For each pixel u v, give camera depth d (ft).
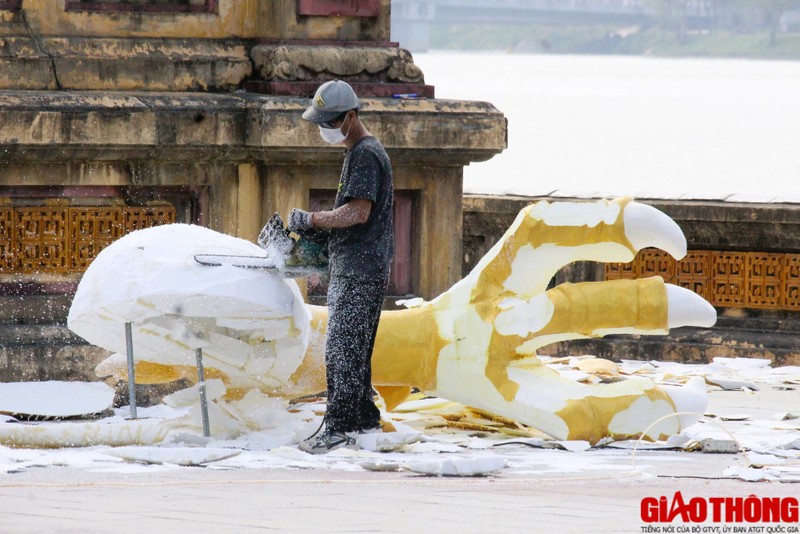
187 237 76.38
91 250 95.86
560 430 79.20
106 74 96.48
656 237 80.89
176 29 98.94
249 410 78.74
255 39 101.09
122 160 94.73
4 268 94.12
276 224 74.79
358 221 73.05
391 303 100.94
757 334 115.14
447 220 101.71
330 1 100.07
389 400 84.48
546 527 53.83
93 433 75.10
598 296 81.41
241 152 96.63
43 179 93.45
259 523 53.42
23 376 92.73
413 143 98.12
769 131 450.30
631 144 392.06
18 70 94.43
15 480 62.80
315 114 73.56
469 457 72.18
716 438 78.59
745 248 115.85
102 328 76.28
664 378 103.04
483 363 81.51
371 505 57.62
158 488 60.85
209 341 75.00
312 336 80.48
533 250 82.48
